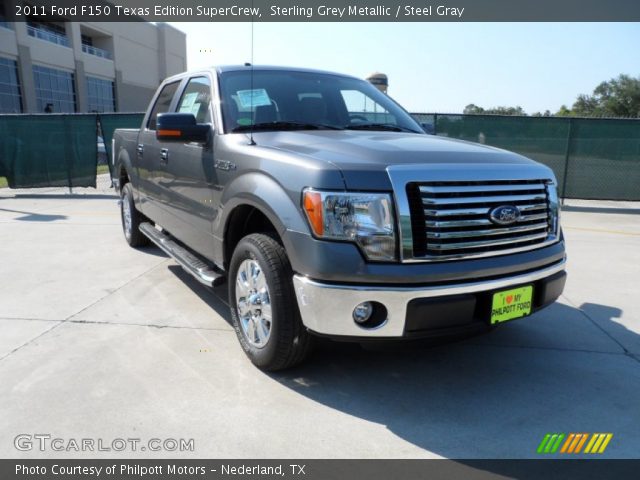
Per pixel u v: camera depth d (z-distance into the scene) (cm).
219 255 357
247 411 274
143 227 557
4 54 4175
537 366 334
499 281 272
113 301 438
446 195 263
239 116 365
